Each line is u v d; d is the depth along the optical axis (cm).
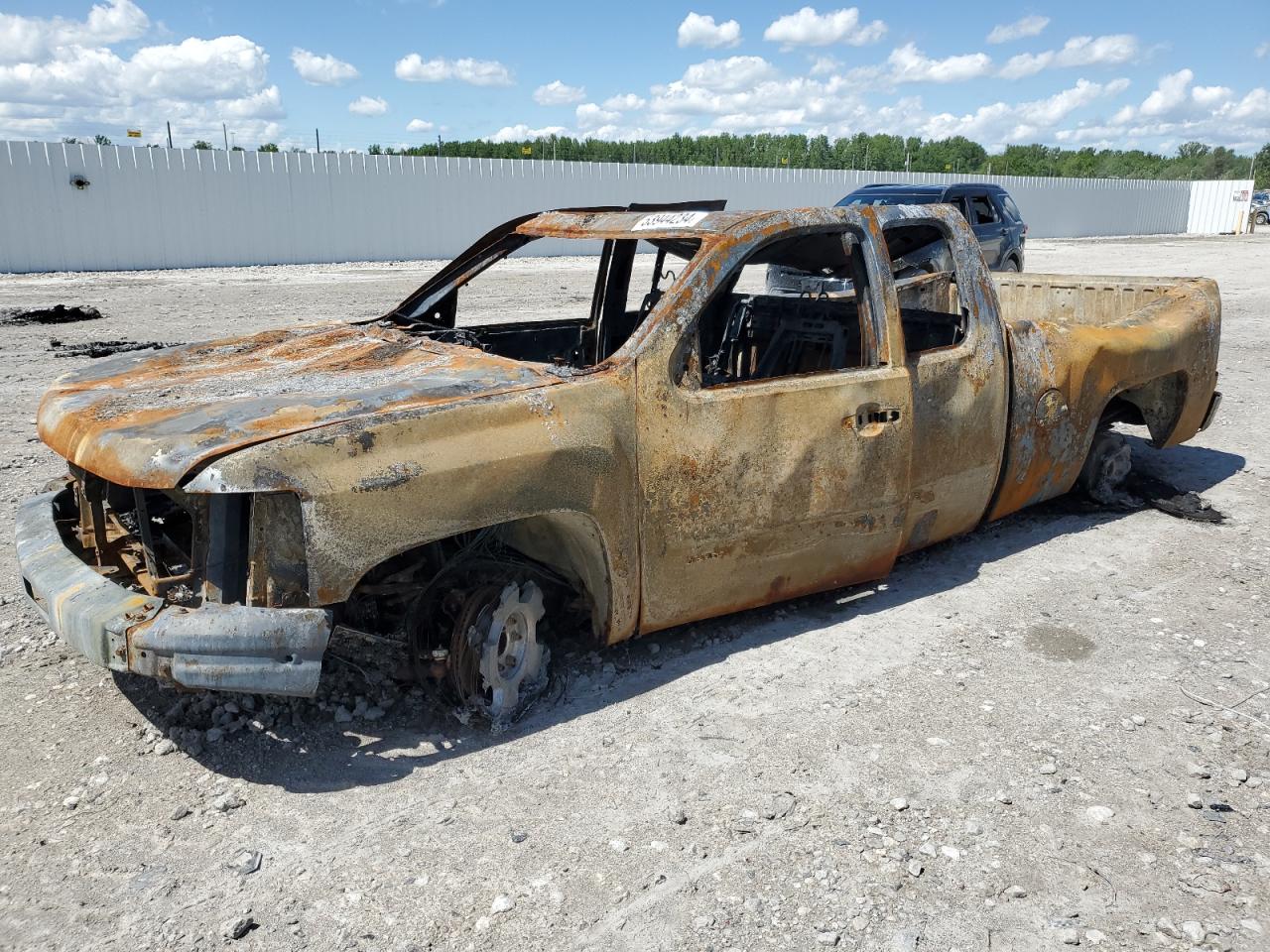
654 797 293
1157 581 465
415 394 304
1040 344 477
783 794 294
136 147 2206
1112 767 311
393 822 280
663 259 478
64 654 380
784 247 425
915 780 303
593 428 320
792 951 233
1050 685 363
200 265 2353
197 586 325
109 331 1202
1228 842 273
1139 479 615
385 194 2603
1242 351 1112
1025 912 246
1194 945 235
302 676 268
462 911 245
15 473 607
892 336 400
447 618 325
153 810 284
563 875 258
